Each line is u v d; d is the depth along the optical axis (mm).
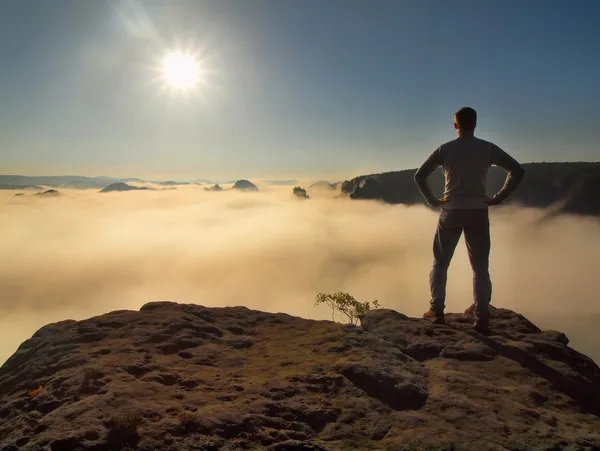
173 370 3637
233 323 5090
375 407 3080
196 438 2539
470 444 2637
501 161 4762
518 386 3666
